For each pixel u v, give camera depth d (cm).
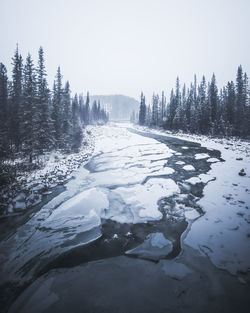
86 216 838
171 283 482
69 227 755
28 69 1911
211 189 1068
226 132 3400
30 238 686
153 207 905
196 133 3903
